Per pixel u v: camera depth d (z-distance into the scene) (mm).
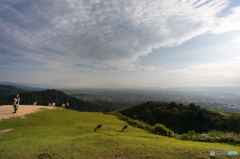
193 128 37781
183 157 6637
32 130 13500
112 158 6551
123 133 14867
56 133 13406
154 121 49969
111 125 21453
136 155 6898
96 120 24625
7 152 7637
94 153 7223
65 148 8172
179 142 11648
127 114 63375
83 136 11703
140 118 55812
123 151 7488
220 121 36375
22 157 6879
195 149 7738
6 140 10562
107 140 9891
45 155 7074
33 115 17547
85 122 21203
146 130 20969
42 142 9812
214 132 15367
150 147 8211
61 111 23094
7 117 15312
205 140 13750
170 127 41906
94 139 10383
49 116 18938
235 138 12594
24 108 19984
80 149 7906
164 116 50781
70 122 19266
